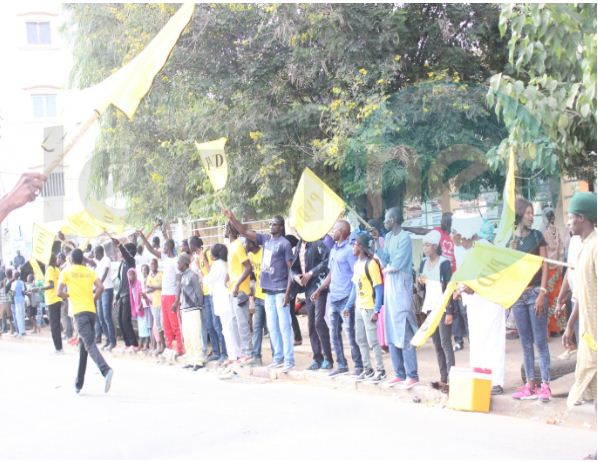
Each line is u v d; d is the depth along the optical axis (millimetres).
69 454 6453
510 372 8789
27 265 20609
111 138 14883
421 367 9680
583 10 7277
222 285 11016
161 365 12164
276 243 10141
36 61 25750
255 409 7953
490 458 5711
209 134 13094
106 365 9469
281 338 10383
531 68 7938
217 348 11703
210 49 13008
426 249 8375
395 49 12406
